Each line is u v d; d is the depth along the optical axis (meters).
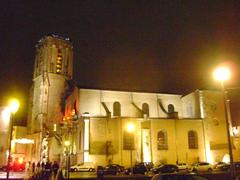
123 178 32.72
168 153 54.56
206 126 58.06
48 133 68.94
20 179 34.28
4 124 56.88
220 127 59.00
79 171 47.03
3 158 56.31
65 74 76.38
